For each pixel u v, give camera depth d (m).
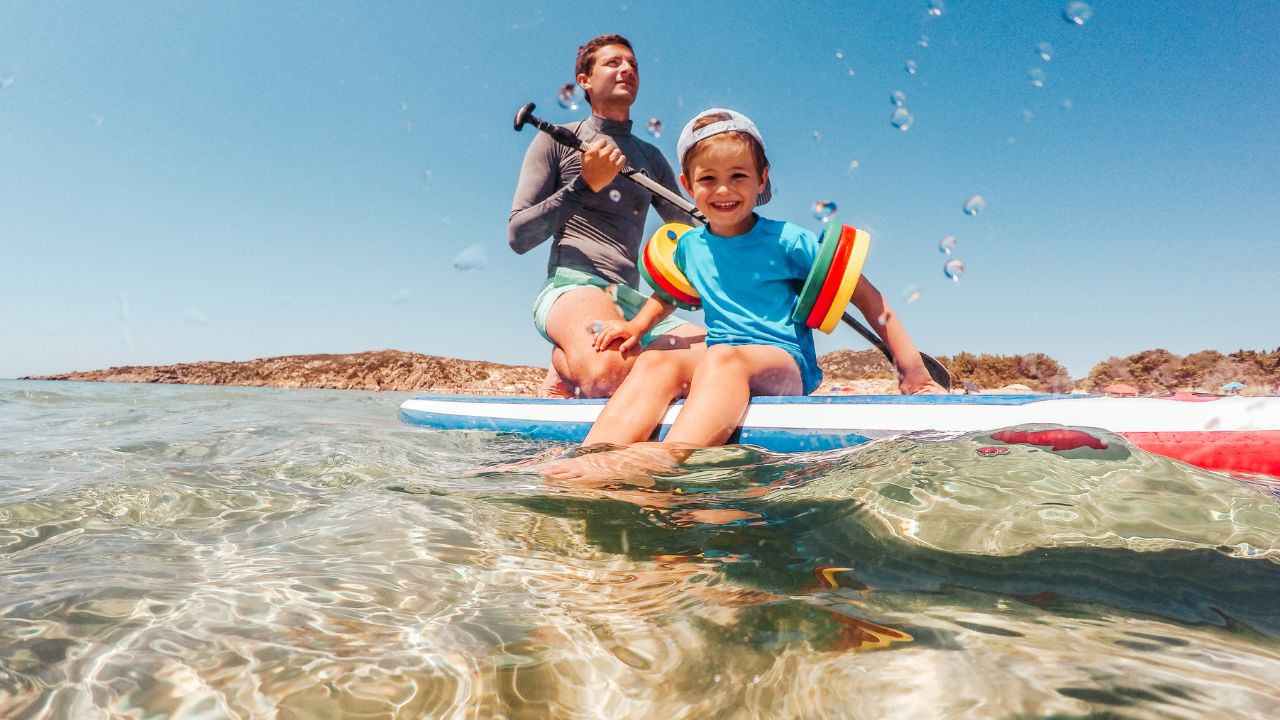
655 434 1.61
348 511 0.99
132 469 1.35
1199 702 0.45
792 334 1.89
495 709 0.48
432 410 2.68
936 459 1.04
